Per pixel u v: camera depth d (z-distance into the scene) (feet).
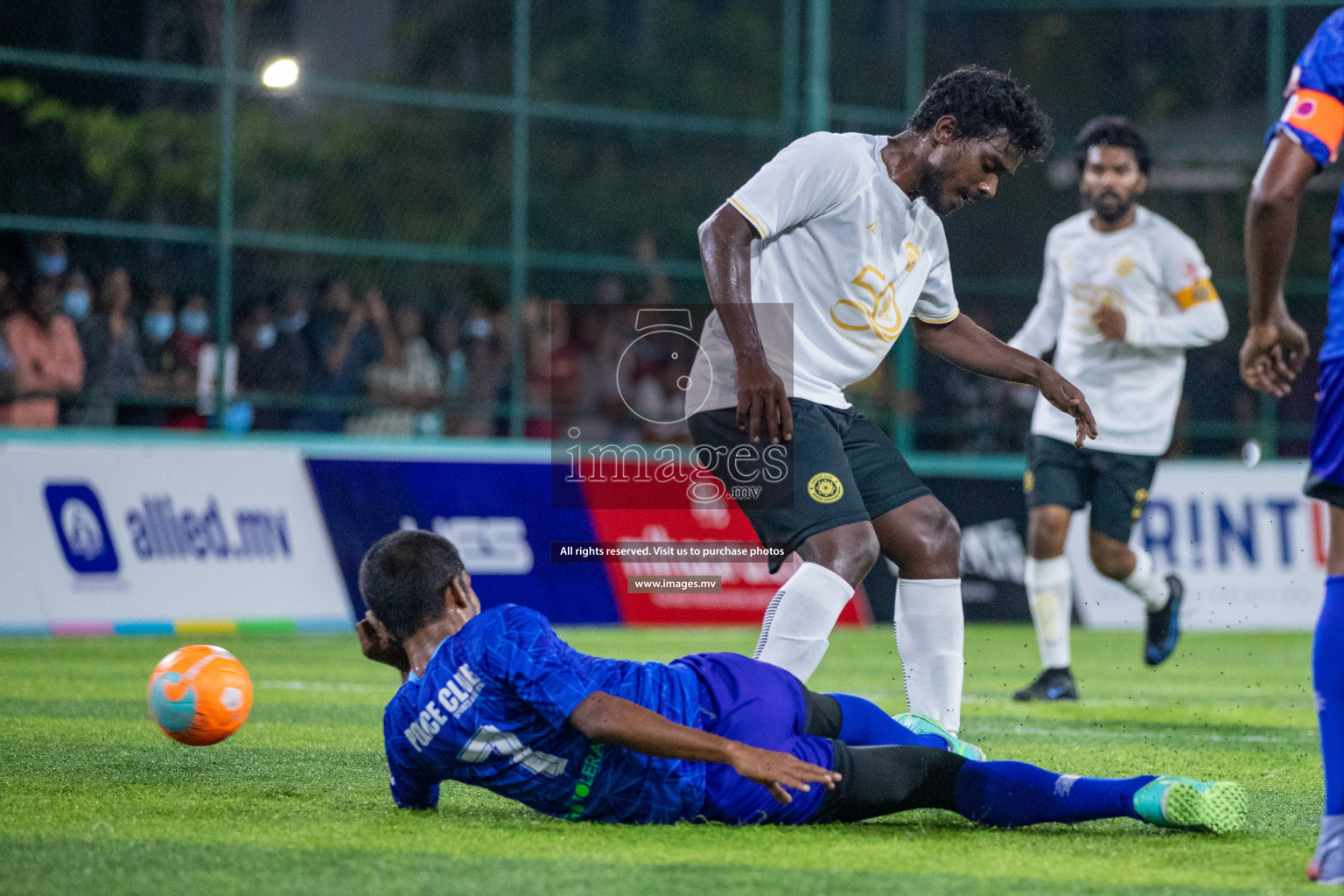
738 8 159.84
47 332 94.94
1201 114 132.98
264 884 25.52
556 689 28.84
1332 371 28.58
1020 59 142.31
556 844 28.91
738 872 26.55
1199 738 52.60
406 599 31.19
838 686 71.92
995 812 30.99
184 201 107.65
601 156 134.92
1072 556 113.60
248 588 94.94
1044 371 41.83
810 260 37.65
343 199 112.47
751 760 28.25
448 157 115.55
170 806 33.68
